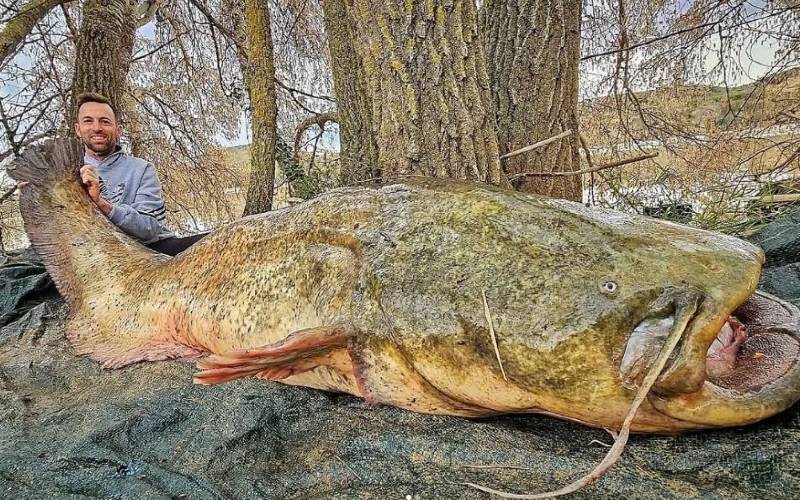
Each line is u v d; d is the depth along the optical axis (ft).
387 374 6.93
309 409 7.65
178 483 6.35
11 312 13.51
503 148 13.41
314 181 19.51
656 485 5.19
